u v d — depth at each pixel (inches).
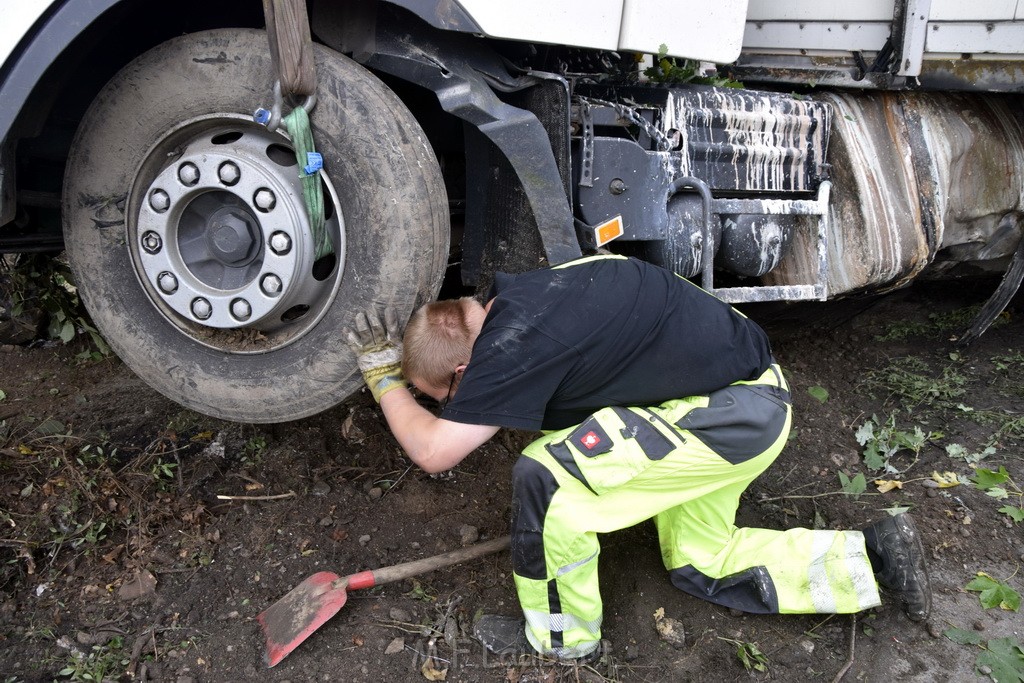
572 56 100.0
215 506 102.5
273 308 85.4
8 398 126.0
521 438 119.3
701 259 107.4
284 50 79.0
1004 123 128.4
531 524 80.3
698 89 107.7
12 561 92.3
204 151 83.7
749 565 91.6
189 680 81.7
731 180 110.1
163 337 94.1
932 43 111.3
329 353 89.2
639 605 94.0
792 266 123.8
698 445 80.0
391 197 83.7
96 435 114.8
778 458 121.4
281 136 84.8
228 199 86.8
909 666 86.4
